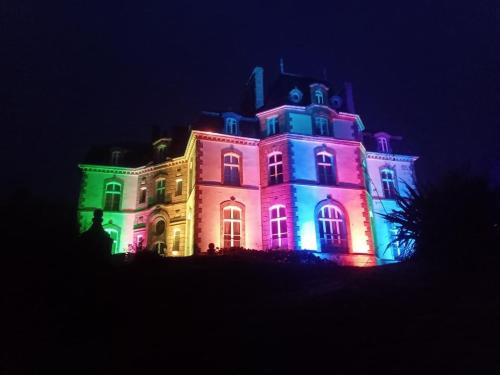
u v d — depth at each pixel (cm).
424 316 698
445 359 545
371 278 1005
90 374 732
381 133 3228
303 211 2380
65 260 1387
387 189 3052
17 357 825
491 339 565
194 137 2603
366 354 611
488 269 820
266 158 2583
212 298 1180
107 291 1221
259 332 792
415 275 919
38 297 1117
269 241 2384
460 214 911
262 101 2920
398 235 1053
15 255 1330
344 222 2433
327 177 2538
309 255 1995
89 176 3120
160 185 3058
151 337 892
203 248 2330
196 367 691
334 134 2672
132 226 3069
